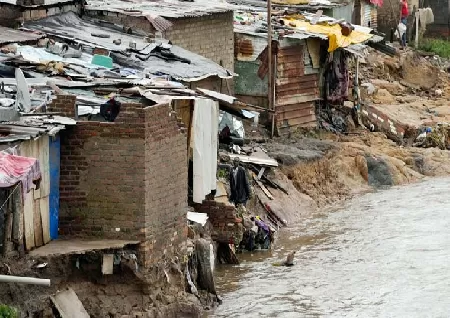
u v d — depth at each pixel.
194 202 39.34
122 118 32.62
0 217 29.73
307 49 56.94
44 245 32.09
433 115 63.69
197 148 38.69
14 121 32.09
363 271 40.19
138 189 32.72
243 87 55.78
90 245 32.22
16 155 29.91
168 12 49.75
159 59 45.69
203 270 36.38
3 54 40.28
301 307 36.47
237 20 57.28
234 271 40.09
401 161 55.31
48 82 37.09
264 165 47.91
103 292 32.28
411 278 39.44
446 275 39.69
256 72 55.53
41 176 31.30
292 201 48.12
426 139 59.22
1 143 30.19
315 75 57.72
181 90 39.12
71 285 31.75
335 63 58.66
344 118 59.34
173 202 34.28
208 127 39.19
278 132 55.41
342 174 52.84
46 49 42.53
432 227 45.91
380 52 70.38
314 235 44.94
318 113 58.59
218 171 43.38
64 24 46.66
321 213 48.53
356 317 35.69
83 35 45.72
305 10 63.31
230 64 53.56
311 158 51.69
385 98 64.81
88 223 33.03
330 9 64.69
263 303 36.72
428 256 41.84
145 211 32.75
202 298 35.94
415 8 79.44
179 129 34.56
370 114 60.22
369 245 43.44
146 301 32.72
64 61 41.66
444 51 77.88
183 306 33.72
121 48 44.78
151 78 41.97
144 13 48.19
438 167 56.41
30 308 29.92
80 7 48.62
